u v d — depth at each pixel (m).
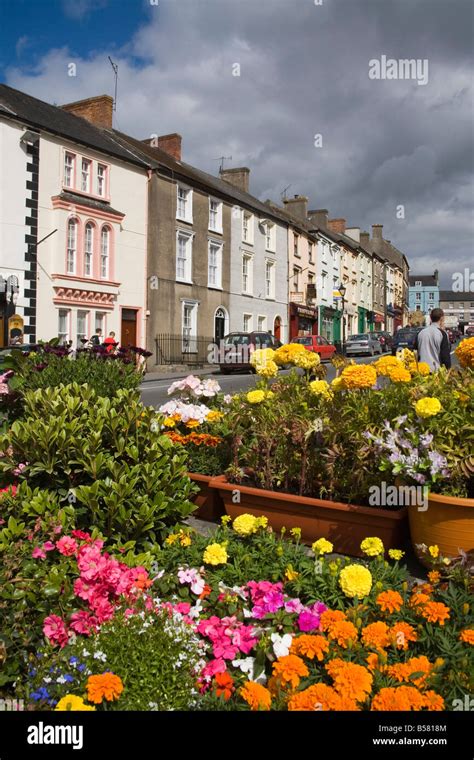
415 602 2.51
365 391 3.87
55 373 6.37
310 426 3.96
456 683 2.04
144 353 8.26
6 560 2.69
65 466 3.59
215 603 2.67
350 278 47.41
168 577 2.82
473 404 3.30
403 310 72.44
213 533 3.54
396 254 70.69
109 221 21.08
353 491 3.83
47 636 2.37
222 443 4.85
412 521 3.48
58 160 19.09
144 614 2.40
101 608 2.47
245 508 4.21
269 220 31.72
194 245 25.64
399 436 3.32
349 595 2.61
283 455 4.28
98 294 20.69
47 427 3.55
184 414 5.26
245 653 2.36
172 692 2.07
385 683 2.05
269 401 4.46
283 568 2.96
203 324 26.31
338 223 50.28
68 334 19.66
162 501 3.53
